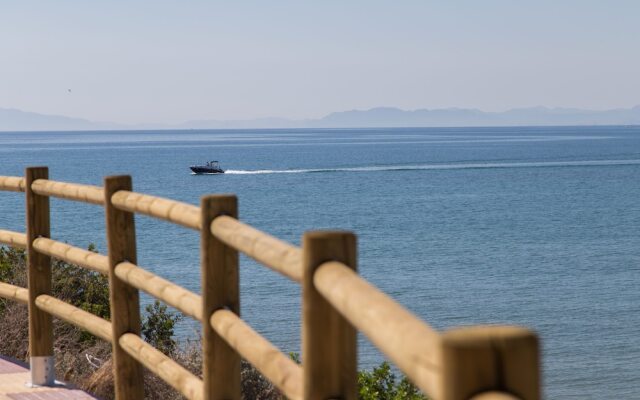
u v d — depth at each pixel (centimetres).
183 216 615
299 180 15725
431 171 18438
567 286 6050
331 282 333
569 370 4188
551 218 10069
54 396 866
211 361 564
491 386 193
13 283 1530
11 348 1267
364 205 11188
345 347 375
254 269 5962
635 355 4394
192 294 620
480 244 7962
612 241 8300
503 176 16938
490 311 5253
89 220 8738
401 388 1485
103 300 1578
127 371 770
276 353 446
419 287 5903
